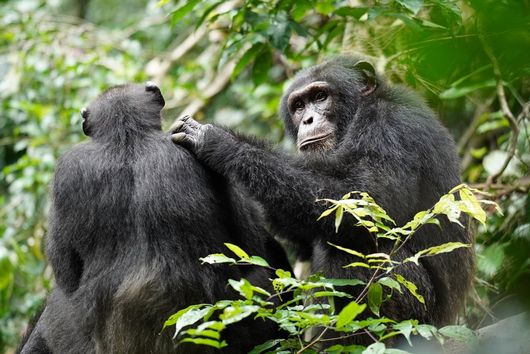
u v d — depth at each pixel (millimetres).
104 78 25719
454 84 16109
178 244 12016
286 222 13273
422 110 14617
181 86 25797
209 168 13258
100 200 12406
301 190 13086
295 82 16141
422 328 10500
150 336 11562
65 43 27125
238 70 18000
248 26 17500
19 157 28719
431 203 13734
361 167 13492
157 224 12039
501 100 17000
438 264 13688
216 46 27094
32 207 24266
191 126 13602
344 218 12703
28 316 22172
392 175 13305
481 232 18281
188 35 30812
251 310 9781
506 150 20297
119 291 11859
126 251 12148
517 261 14359
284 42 16484
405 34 18250
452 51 10352
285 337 13070
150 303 11602
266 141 14078
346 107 15156
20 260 22031
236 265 12734
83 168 12688
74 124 25062
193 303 11805
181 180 12469
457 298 14078
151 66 28156
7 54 29516
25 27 27234
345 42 19891
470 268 14422
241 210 13445
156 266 11820
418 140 13867
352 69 15539
